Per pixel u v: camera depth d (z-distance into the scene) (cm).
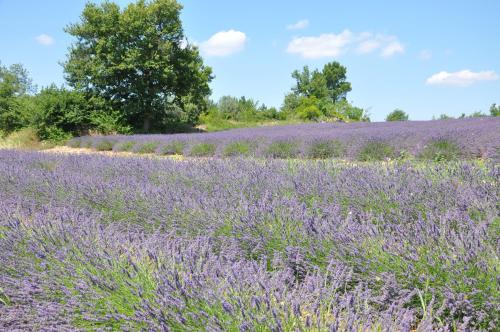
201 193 497
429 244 264
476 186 396
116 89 3256
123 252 298
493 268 237
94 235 329
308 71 7006
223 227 361
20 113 2795
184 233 382
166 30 3297
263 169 596
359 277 269
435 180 443
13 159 1056
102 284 247
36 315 243
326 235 304
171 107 3612
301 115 5109
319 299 219
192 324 215
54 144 2495
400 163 568
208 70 4200
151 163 745
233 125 4462
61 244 314
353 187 438
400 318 203
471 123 1530
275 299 218
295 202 386
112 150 1995
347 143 1146
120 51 3212
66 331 227
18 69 4425
